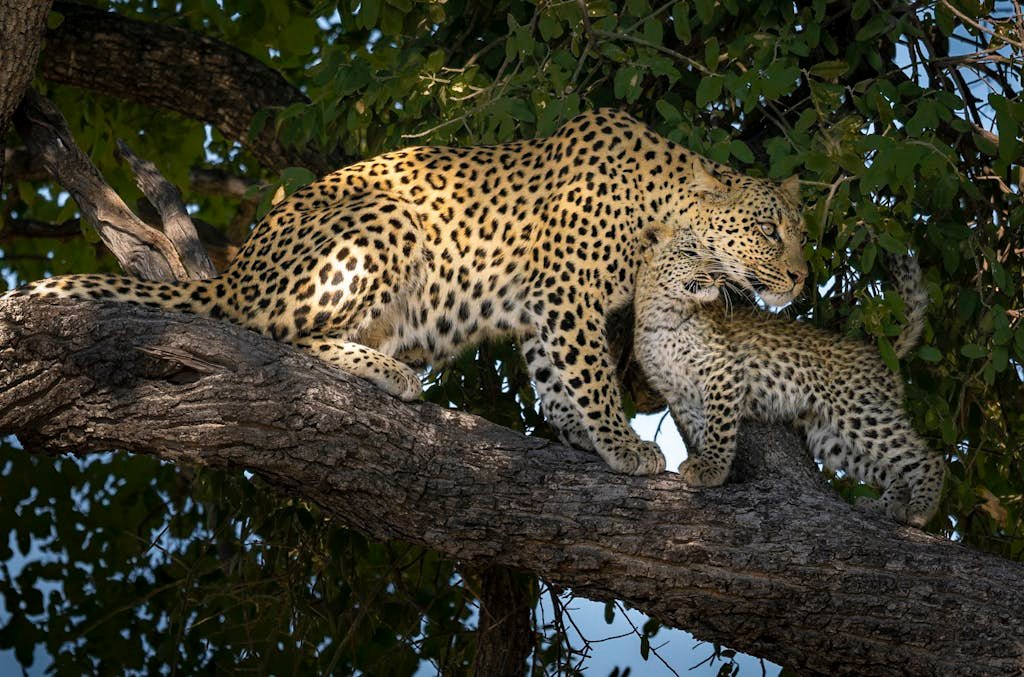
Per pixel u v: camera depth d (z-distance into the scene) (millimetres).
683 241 10688
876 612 8055
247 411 8461
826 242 10992
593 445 10000
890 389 10438
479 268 10367
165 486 15875
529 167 10523
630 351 12219
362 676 12609
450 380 12078
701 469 9211
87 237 13258
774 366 10438
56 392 8500
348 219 9875
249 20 14297
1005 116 9641
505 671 12477
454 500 8688
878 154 9320
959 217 11039
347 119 11523
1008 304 11055
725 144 10312
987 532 11641
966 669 7848
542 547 8648
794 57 10445
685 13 10336
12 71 10594
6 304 8555
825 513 8570
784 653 8375
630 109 12219
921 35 10625
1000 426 11484
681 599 8430
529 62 11234
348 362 9562
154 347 8531
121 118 14727
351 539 12141
